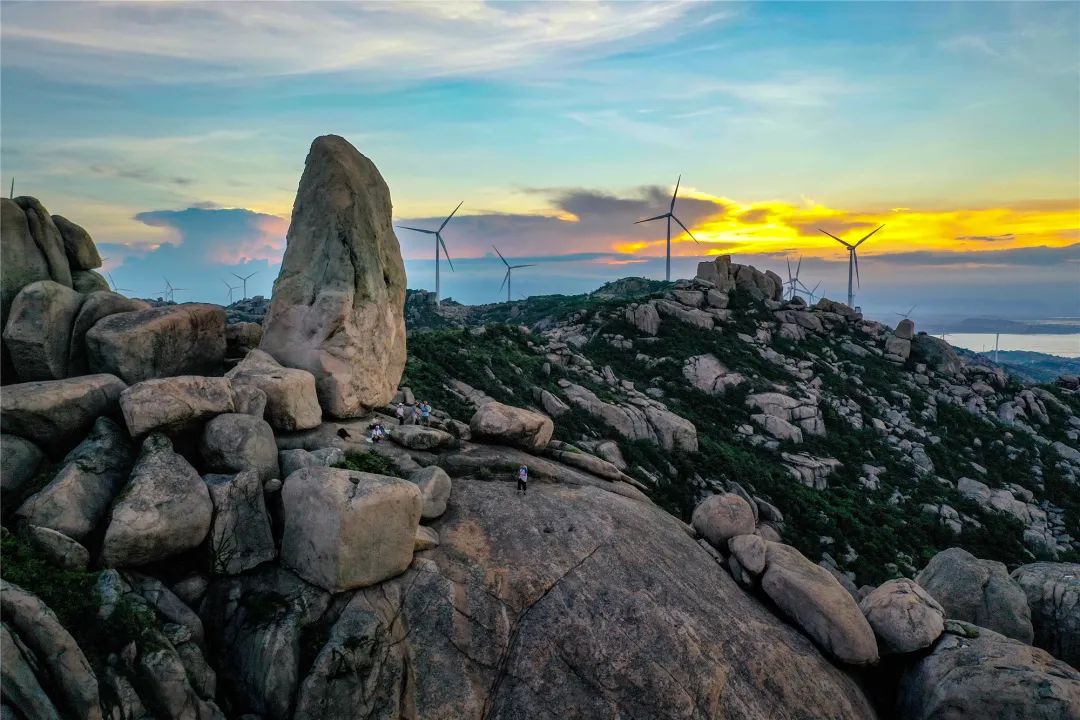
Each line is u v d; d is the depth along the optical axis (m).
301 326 23.92
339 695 15.15
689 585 20.69
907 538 53.88
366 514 16.73
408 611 17.05
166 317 21.34
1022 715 17.67
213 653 15.84
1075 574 23.38
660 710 16.69
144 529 15.34
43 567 14.13
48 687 12.12
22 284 19.78
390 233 27.97
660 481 51.06
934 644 20.38
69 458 16.47
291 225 25.38
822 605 20.50
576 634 17.59
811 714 18.14
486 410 26.09
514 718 15.94
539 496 22.39
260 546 17.25
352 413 24.36
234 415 18.67
